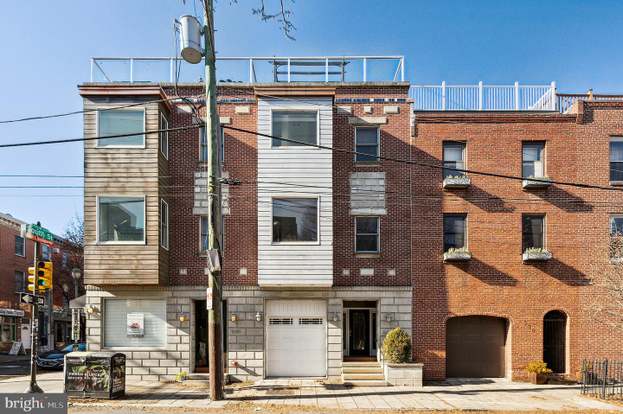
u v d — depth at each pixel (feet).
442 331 58.65
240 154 59.77
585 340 58.85
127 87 55.93
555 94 63.93
